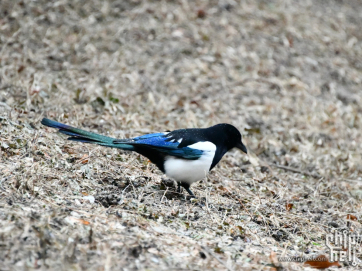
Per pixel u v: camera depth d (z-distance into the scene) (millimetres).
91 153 10383
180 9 19328
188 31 18406
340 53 20109
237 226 8914
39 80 13477
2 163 9047
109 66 15719
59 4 17969
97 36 17125
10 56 14852
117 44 17047
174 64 16750
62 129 9484
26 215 7191
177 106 14828
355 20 23406
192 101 15086
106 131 12070
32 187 8328
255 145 13375
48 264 6133
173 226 8445
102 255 6582
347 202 11133
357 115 16516
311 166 12930
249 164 12484
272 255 7672
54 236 6762
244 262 7434
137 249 6887
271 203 10367
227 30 18906
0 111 11055
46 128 11188
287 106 15930
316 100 16562
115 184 9648
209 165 9719
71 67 15188
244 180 11461
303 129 14891
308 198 11156
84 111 12680
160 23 18484
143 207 8836
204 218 9047
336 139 14641
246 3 20969
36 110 11984
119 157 10812
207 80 16359
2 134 10055
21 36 16062
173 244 7500
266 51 18469
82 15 18000
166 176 10547
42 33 16531
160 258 6891
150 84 15531
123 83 15109
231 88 16250
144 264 6633
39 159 9609
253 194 10727
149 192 9609
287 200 10703
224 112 14898
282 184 11648
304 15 21812
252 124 14469
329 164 13180
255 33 19266
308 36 20188
